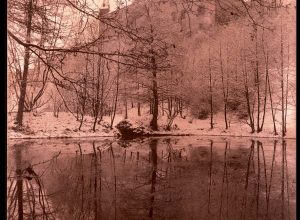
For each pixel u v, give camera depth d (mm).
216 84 23109
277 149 14953
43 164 10898
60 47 5004
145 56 4727
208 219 5379
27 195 6906
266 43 18906
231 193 6992
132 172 9586
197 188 7586
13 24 4957
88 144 17625
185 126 23766
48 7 4996
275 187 7641
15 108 7559
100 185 7805
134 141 19344
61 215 5602
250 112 23391
